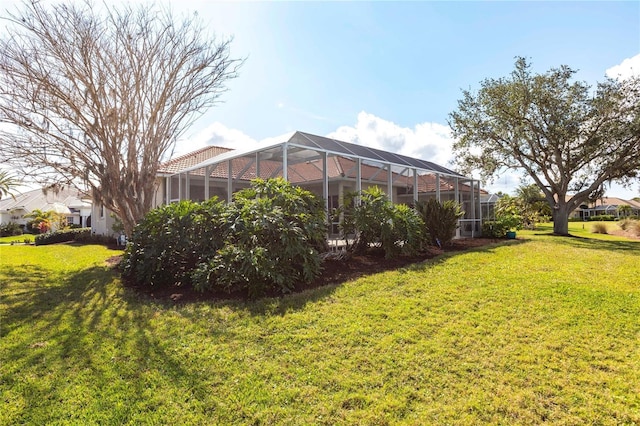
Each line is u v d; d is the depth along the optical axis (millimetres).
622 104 18562
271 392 3342
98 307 5855
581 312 5273
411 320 4980
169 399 3254
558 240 16469
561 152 20719
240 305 5637
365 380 3516
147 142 10820
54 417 3018
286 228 6562
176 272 7109
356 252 9406
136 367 3793
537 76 19688
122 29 10266
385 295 6113
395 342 4309
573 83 19188
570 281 7035
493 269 8086
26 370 3781
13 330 4902
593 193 21438
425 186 20453
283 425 2908
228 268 6020
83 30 9773
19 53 9578
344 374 3633
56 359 4004
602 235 23469
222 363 3875
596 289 6461
